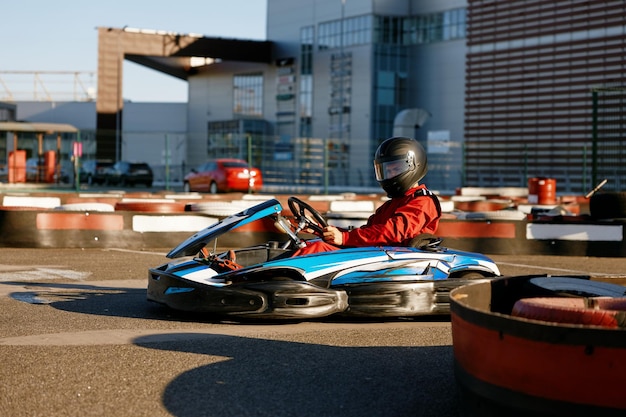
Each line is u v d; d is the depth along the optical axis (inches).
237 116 2111.2
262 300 217.6
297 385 158.9
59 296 267.0
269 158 1555.1
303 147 1577.3
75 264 359.9
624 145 1021.2
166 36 1860.2
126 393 151.7
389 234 232.1
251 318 223.1
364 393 154.0
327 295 219.3
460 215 466.0
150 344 192.1
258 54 1953.7
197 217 452.4
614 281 178.4
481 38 1263.5
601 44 1093.8
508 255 447.8
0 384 156.4
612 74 1080.8
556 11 1150.3
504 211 458.3
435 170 1462.8
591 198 463.8
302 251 230.8
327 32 1802.4
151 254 409.1
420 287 225.6
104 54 1811.0
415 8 1697.8
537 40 1178.0
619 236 447.8
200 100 2242.9
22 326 214.1
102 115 1813.5
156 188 1433.3
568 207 632.4
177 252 229.3
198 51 1891.0
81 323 219.6
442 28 1656.0
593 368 110.0
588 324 126.5
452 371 170.7
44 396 149.3
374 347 193.2
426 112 1266.0
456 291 144.2
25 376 162.2
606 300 143.2
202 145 2223.2
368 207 617.6
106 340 196.5
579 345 110.3
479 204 619.8
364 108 1705.2
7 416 137.9
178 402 146.9
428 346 194.9
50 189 1228.5
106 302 256.1
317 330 213.9
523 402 115.8
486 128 1256.2
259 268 221.1
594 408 110.6
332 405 146.6
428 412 143.2
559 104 1146.7
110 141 1814.7
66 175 1494.8
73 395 150.0
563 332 111.1
